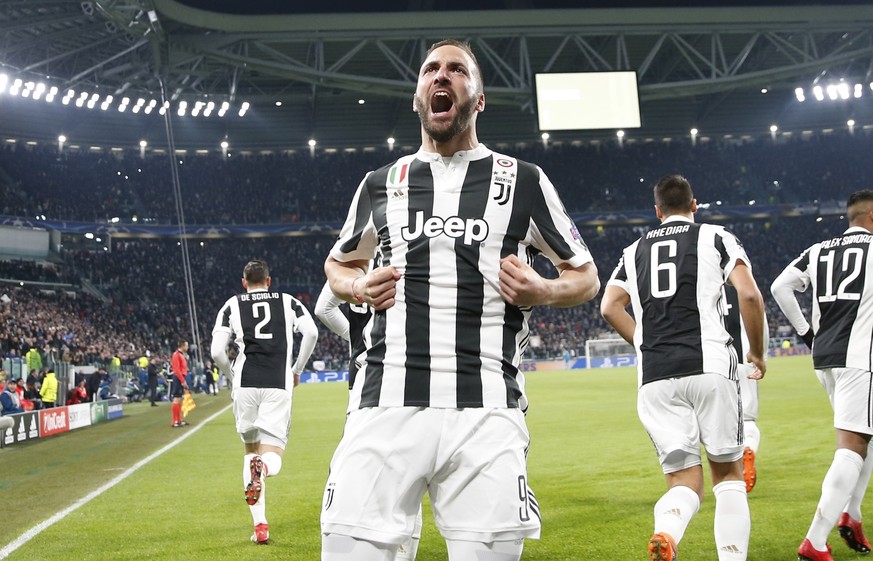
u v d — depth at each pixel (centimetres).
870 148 4747
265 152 4559
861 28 2986
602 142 4684
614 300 397
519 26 2891
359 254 252
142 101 3569
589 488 646
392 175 239
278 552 472
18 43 2823
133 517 598
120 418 1816
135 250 4284
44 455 1067
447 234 226
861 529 425
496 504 210
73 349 2606
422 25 2881
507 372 226
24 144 4066
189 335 3872
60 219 3978
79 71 3303
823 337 428
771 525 491
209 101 3622
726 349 364
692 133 4456
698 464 360
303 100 3972
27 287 3422
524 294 219
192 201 4378
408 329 223
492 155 238
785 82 3766
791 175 4700
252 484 499
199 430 1388
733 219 4775
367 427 220
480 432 215
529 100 2898
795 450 813
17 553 486
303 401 2081
